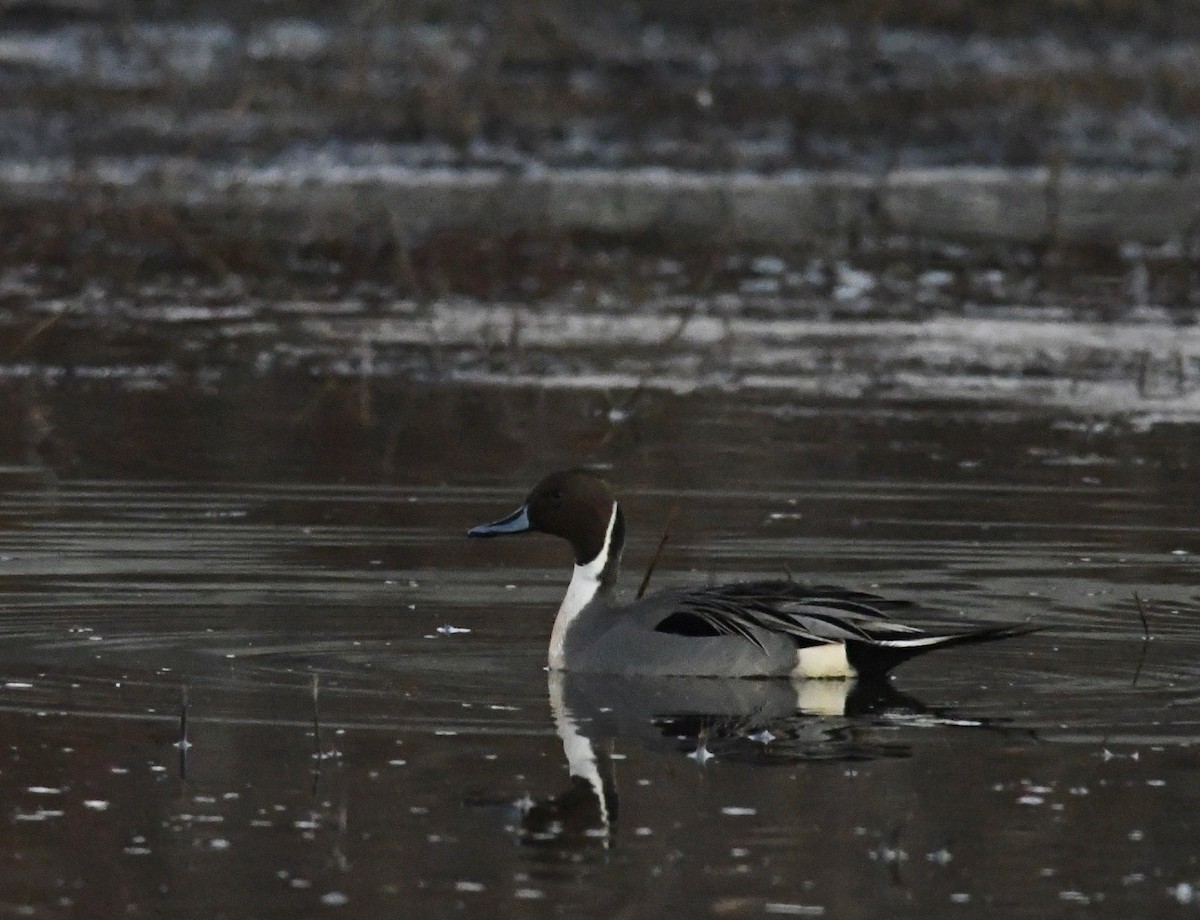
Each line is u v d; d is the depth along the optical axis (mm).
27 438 17156
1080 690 10938
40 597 12438
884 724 10359
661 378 19984
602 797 9172
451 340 21703
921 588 12758
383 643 11688
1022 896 8094
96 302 23328
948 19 40969
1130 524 14516
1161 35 40688
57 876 8219
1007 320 23109
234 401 18812
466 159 32281
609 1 41375
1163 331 22547
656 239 27531
